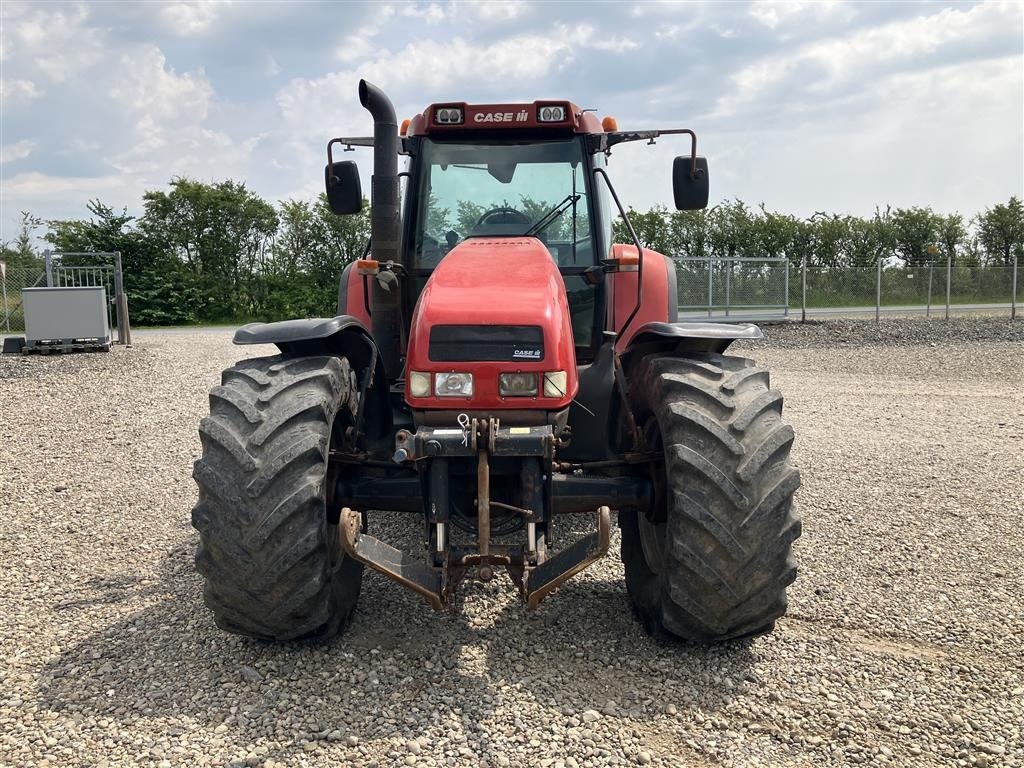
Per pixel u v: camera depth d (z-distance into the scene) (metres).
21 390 11.19
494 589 4.26
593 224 4.76
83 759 2.83
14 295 23.09
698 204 4.88
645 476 3.82
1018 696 3.25
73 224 35.44
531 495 3.26
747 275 22.19
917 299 24.41
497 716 3.07
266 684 3.30
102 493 6.22
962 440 8.02
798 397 10.98
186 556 4.86
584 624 3.87
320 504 3.25
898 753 2.88
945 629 3.85
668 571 3.34
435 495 3.26
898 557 4.78
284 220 38.56
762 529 3.23
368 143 4.90
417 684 3.30
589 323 4.76
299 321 3.70
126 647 3.67
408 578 3.16
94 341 16.11
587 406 4.59
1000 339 18.58
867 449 7.59
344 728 2.99
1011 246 37.31
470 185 4.79
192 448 7.76
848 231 35.62
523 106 4.61
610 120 5.14
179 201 37.16
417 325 3.43
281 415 3.30
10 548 5.01
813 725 3.04
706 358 3.76
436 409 3.36
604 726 3.01
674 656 3.55
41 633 3.83
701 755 2.86
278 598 3.26
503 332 3.35
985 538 5.11
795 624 3.90
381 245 4.36
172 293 35.16
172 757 2.83
